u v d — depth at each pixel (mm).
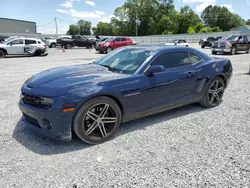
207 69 4250
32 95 2854
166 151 2818
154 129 3486
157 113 3941
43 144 2971
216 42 17344
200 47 27719
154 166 2492
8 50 15531
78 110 2756
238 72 8883
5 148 2846
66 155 2709
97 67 3674
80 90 2771
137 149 2869
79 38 27188
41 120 2785
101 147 2922
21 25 52688
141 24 73750
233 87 6336
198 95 4230
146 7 72000
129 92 3162
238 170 2420
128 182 2219
